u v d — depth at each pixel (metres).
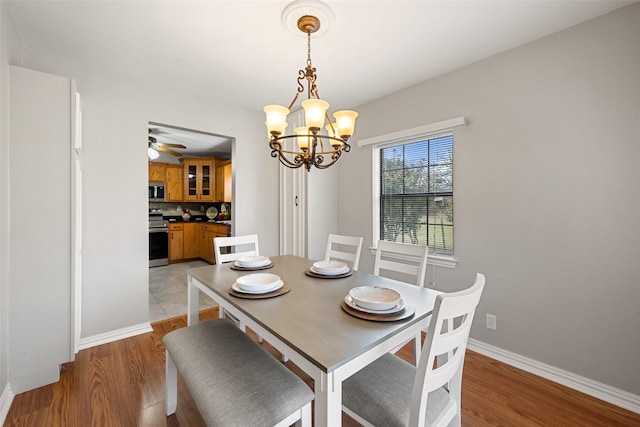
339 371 0.92
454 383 1.20
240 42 2.06
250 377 1.21
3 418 1.56
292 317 1.21
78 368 2.06
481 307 2.33
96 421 1.56
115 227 2.52
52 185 1.88
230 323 1.75
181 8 1.71
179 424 1.55
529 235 2.07
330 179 3.54
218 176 6.19
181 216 6.43
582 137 1.84
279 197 3.74
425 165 2.78
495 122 2.23
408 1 1.64
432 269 2.67
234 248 3.41
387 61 2.32
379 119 3.09
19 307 1.78
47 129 1.86
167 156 6.05
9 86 1.74
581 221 1.86
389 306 1.24
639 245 1.67
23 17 1.79
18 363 1.77
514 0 1.64
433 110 2.62
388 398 1.11
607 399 1.75
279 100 3.18
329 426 0.90
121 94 2.55
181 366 1.33
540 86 2.01
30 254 1.81
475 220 2.36
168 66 2.42
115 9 1.72
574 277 1.89
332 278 1.81
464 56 2.25
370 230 3.21
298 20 1.78
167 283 4.29
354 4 1.67
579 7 1.70
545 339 2.01
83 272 2.38
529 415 1.64
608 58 1.75
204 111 3.10
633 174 1.68
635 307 1.68
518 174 2.12
